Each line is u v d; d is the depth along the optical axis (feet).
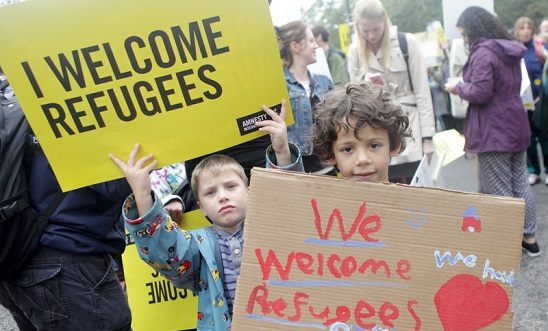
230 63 5.78
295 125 10.62
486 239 4.52
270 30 5.75
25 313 7.26
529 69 19.75
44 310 6.98
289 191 4.57
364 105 5.91
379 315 4.50
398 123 6.27
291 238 4.55
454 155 11.61
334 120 6.00
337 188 4.57
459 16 15.20
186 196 8.66
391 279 4.52
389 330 4.49
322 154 6.52
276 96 5.88
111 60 5.70
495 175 13.69
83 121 5.76
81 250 7.04
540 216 17.08
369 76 13.11
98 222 7.16
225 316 6.21
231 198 6.64
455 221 4.53
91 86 5.72
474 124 13.75
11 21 5.59
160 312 8.38
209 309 6.33
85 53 5.67
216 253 6.40
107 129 5.79
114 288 7.49
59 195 6.94
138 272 8.43
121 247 7.63
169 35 5.70
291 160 6.21
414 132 13.57
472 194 4.55
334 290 4.52
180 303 8.34
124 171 5.76
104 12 5.63
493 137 13.42
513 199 4.54
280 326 4.50
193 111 5.82
